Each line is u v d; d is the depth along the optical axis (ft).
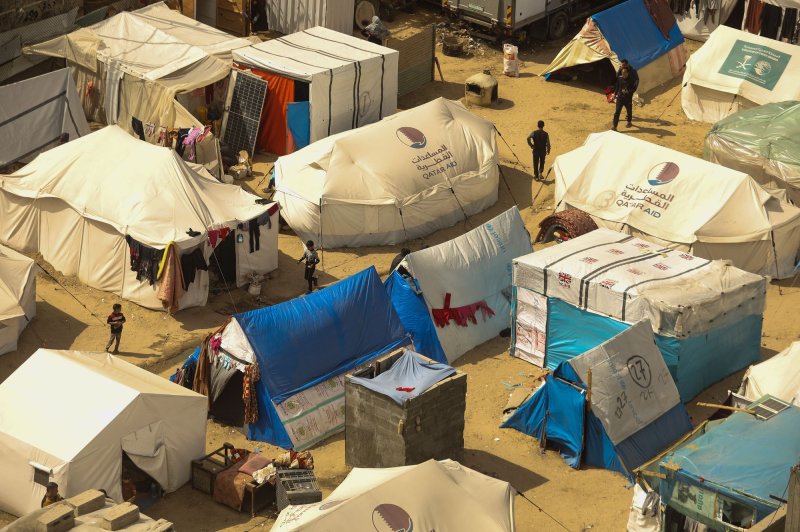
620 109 155.02
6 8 153.69
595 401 92.94
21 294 108.99
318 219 126.72
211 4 176.14
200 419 91.15
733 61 157.69
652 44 169.89
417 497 74.95
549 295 106.01
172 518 87.20
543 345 108.06
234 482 87.71
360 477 80.28
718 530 79.87
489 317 112.98
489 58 179.93
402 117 136.36
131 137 124.36
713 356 103.96
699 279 103.96
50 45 152.35
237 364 96.12
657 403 96.58
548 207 138.41
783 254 123.44
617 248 110.52
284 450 95.66
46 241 122.11
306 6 171.32
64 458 82.89
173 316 115.14
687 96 160.97
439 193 130.52
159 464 88.38
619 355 95.35
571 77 172.55
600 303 102.68
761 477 79.56
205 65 148.15
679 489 81.05
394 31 182.60
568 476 93.35
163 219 114.42
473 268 112.16
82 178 120.06
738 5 184.85
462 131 137.28
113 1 175.01
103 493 74.08
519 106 164.25
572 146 152.66
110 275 117.70
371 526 72.54
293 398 96.84
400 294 108.58
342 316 101.71
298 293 120.26
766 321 116.78
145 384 90.43
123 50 150.82
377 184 127.65
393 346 104.17
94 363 93.97
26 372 90.48
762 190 123.24
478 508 75.92
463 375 92.22
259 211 119.34
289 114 143.43
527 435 98.58
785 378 96.48
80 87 152.35
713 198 122.52
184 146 137.90
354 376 91.97
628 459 93.04
